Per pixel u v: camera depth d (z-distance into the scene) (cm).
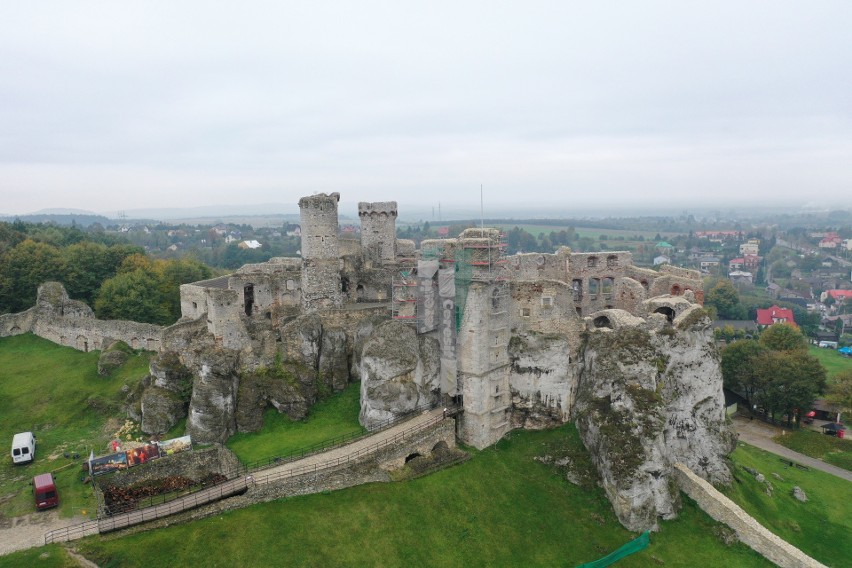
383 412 6031
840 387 9594
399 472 5488
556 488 5794
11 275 9412
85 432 6209
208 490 4734
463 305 6184
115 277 9806
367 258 8706
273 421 6144
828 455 8444
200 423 5728
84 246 11538
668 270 8012
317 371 6781
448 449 5997
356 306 7656
